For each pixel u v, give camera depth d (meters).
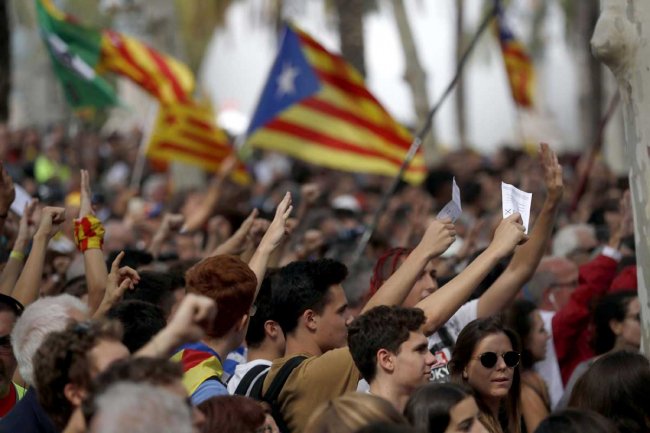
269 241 17.11
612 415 15.32
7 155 41.25
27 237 18.53
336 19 76.00
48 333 12.91
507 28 38.16
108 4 61.72
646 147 16.75
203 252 28.41
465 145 101.94
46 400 12.05
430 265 18.08
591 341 22.08
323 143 31.27
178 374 10.82
